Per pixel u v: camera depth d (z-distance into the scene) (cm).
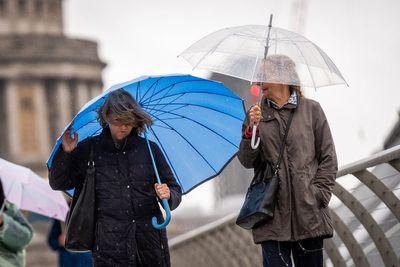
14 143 18050
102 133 1229
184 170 1358
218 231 2142
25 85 18138
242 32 1259
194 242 2389
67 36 18438
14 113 18050
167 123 1339
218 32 1273
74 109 18200
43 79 18150
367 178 1333
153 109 1320
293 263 1341
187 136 1347
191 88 1285
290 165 1221
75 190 1247
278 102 1241
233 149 1346
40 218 2336
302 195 1208
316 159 1237
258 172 1247
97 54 18512
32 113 18162
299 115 1234
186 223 11356
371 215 1377
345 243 1478
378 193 1330
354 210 1390
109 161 1217
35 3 18375
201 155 1354
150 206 1219
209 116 1327
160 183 1216
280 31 1265
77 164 1228
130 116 1200
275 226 1215
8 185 1773
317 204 1214
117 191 1210
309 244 1238
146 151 1228
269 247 1227
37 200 1784
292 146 1223
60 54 18225
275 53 1230
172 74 1243
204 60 1233
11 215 1590
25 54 18138
